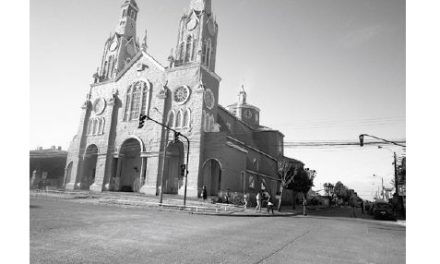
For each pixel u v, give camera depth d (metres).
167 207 24.97
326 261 8.48
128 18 56.34
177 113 41.72
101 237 10.23
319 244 11.40
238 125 56.34
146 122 43.97
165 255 8.13
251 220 20.33
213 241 10.61
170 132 41.03
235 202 34.97
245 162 43.91
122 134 45.84
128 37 55.38
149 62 46.75
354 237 14.21
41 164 60.16
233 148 40.53
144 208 24.23
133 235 10.98
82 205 23.86
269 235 13.09
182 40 46.88
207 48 46.53
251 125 68.31
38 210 17.56
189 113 40.53
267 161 55.97
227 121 51.97
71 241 9.34
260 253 9.02
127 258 7.63
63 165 61.53
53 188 48.75
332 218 29.19
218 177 42.12
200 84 41.09
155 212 21.27
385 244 12.45
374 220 29.81
